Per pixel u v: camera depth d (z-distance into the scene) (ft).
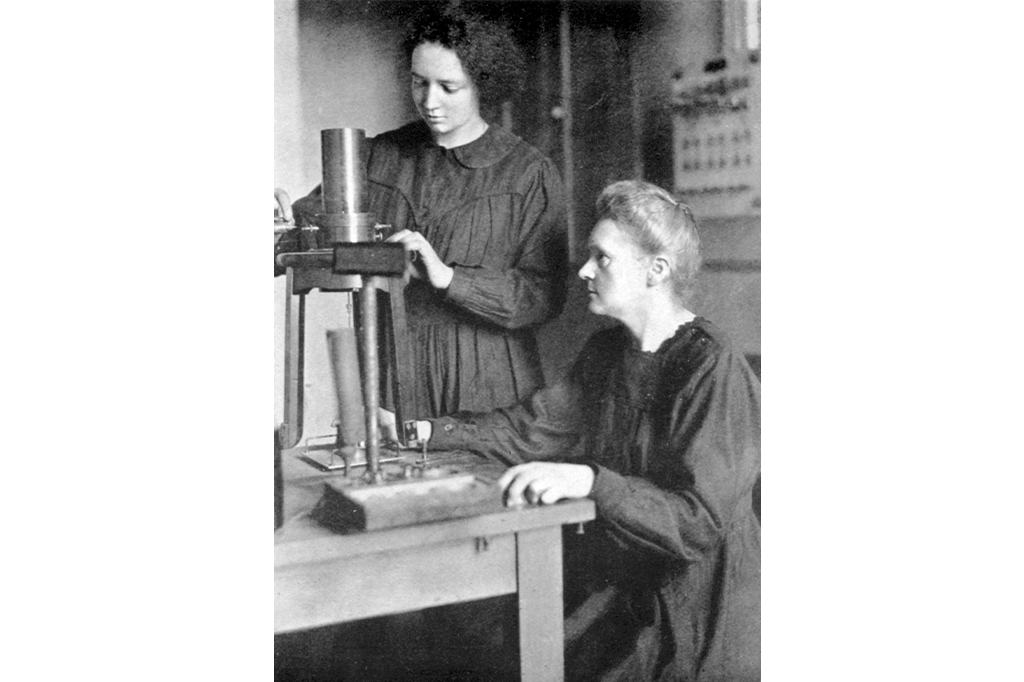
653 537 7.77
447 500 7.48
